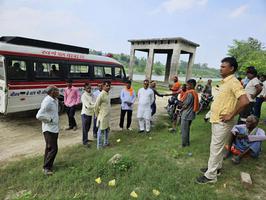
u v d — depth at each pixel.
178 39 21.98
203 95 11.91
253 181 4.34
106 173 4.51
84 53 11.17
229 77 3.84
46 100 4.50
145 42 25.22
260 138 5.12
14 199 3.68
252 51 35.25
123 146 6.27
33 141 6.66
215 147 4.04
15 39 8.17
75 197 3.70
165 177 4.35
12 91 7.88
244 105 3.51
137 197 3.69
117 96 13.65
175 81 10.09
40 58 8.79
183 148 5.95
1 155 5.60
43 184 4.13
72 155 5.61
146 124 7.65
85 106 6.24
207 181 4.19
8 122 8.41
